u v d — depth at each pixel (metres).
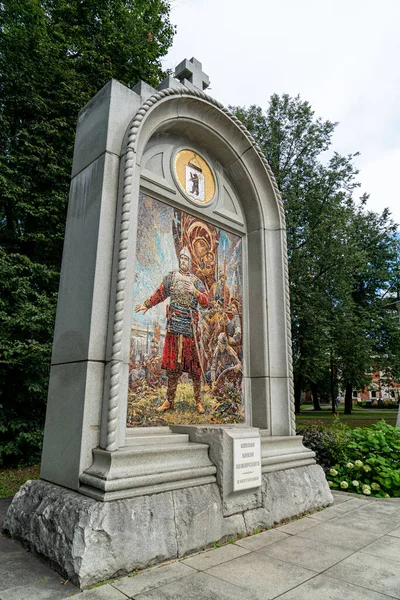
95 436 3.62
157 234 4.91
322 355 16.45
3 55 9.86
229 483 3.99
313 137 19.14
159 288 4.77
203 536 3.64
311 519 4.64
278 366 5.76
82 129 4.93
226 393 5.38
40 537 3.33
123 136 4.48
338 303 18.91
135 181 4.41
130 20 12.30
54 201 9.80
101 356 3.80
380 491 5.95
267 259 6.12
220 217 5.84
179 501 3.56
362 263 19.61
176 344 4.83
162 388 4.55
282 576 3.09
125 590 2.81
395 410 37.38
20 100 10.04
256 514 4.22
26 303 8.70
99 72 11.41
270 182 6.30
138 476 3.38
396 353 22.48
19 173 9.58
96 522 2.98
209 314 5.37
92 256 4.01
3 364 8.91
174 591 2.81
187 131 5.59
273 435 5.49
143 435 4.18
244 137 6.00
